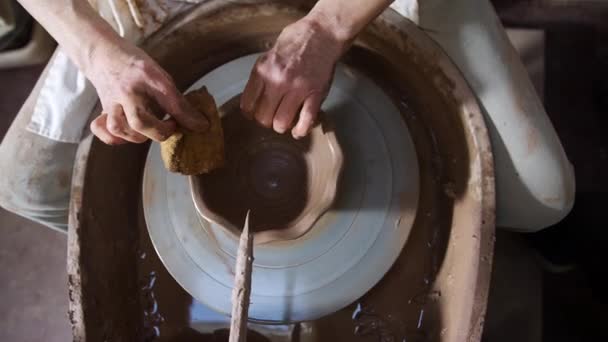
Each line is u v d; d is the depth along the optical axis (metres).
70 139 1.24
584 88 1.88
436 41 1.19
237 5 1.23
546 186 1.21
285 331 1.26
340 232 1.21
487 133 1.16
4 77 1.97
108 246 1.23
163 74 1.03
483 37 1.17
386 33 1.22
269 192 1.21
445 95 1.21
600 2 1.89
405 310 1.26
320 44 1.08
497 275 1.62
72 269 1.11
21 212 1.35
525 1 1.93
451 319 1.19
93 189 1.19
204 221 1.21
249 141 1.24
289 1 1.22
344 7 1.08
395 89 1.36
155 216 1.24
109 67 1.04
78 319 1.09
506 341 1.57
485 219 1.13
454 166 1.28
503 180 1.23
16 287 1.77
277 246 1.20
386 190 1.23
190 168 1.08
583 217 1.63
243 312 0.95
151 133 0.99
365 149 1.25
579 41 1.91
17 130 1.26
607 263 1.61
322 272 1.20
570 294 1.69
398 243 1.21
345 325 1.26
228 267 1.20
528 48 1.77
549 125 1.22
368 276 1.19
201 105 1.09
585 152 1.84
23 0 1.09
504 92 1.17
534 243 1.62
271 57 1.07
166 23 1.25
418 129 1.34
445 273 1.26
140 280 1.31
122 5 1.26
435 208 1.30
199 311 1.28
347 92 1.28
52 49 1.82
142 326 1.28
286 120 1.07
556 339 1.67
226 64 1.32
